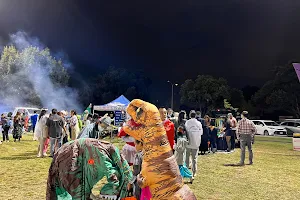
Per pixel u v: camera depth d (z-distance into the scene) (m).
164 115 5.91
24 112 25.55
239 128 11.57
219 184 8.27
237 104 62.50
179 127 7.92
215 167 10.83
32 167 10.03
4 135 18.09
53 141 11.69
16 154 12.89
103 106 20.64
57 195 4.23
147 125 2.83
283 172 10.24
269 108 56.31
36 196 6.74
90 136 5.08
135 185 4.03
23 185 7.70
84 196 3.98
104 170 3.98
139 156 4.14
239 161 12.33
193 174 8.48
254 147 18.19
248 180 8.88
